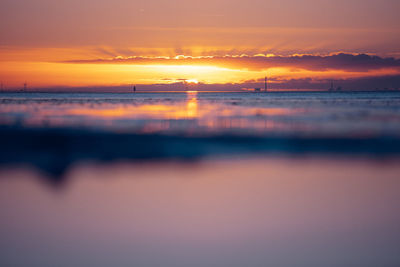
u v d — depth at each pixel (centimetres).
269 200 1159
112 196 1188
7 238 1001
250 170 1349
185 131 1988
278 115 3212
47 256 970
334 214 1120
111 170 1362
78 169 1374
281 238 1031
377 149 1578
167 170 1366
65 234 1021
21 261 958
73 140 1734
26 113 3416
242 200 1148
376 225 1053
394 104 5331
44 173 1326
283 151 1560
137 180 1270
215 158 1480
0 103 5803
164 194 1199
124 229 1054
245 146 1633
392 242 992
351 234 1034
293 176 1306
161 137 1798
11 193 1199
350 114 3275
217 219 1098
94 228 1051
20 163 1409
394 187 1213
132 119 2795
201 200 1146
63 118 2855
